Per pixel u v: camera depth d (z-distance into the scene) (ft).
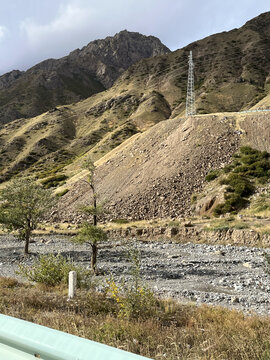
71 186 227.40
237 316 32.50
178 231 129.18
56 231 153.48
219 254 94.27
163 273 69.15
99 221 174.19
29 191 92.63
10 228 92.22
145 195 183.42
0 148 456.86
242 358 17.56
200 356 17.44
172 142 222.69
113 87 647.15
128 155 232.94
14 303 30.89
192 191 178.09
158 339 21.25
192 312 33.17
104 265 78.02
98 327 22.86
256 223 121.19
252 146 197.88
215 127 220.23
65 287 41.70
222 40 654.53
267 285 58.80
